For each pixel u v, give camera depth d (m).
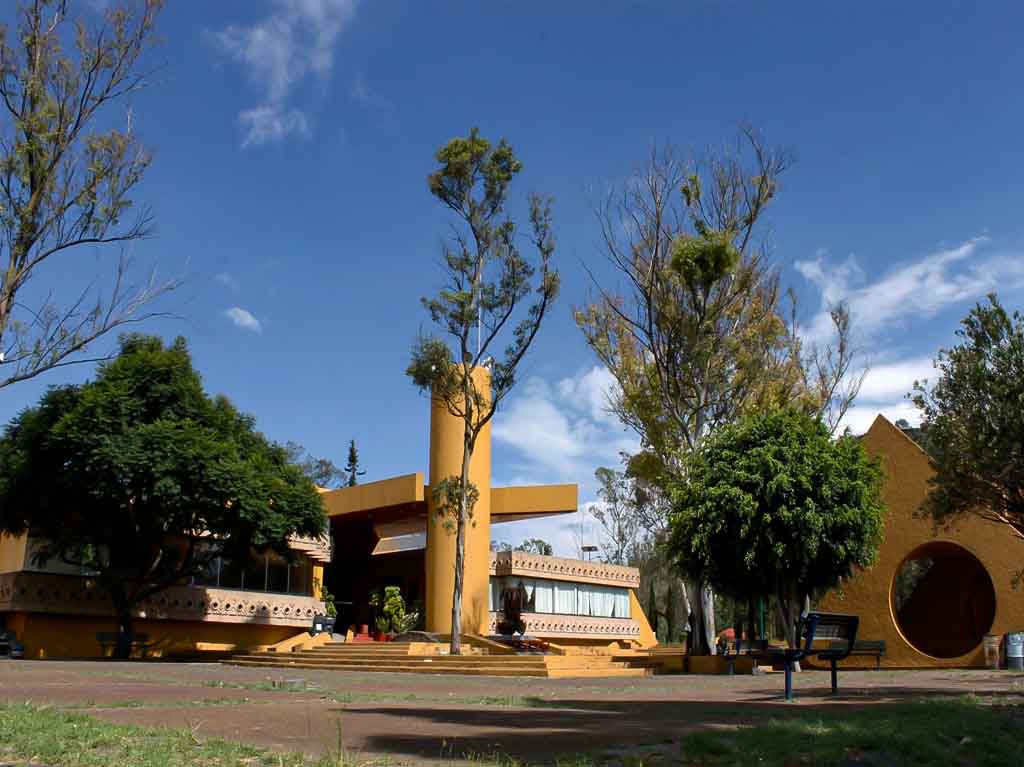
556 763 6.23
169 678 17.88
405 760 6.39
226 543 32.59
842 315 34.28
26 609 31.92
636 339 33.00
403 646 27.84
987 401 14.07
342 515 42.19
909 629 36.06
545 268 29.50
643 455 31.94
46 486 29.02
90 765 6.27
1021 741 7.82
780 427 24.14
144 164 13.02
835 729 7.88
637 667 25.83
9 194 12.26
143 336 32.97
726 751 6.79
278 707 10.87
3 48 12.45
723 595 25.44
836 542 23.11
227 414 33.31
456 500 28.88
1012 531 28.83
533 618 42.44
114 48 12.91
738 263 30.33
